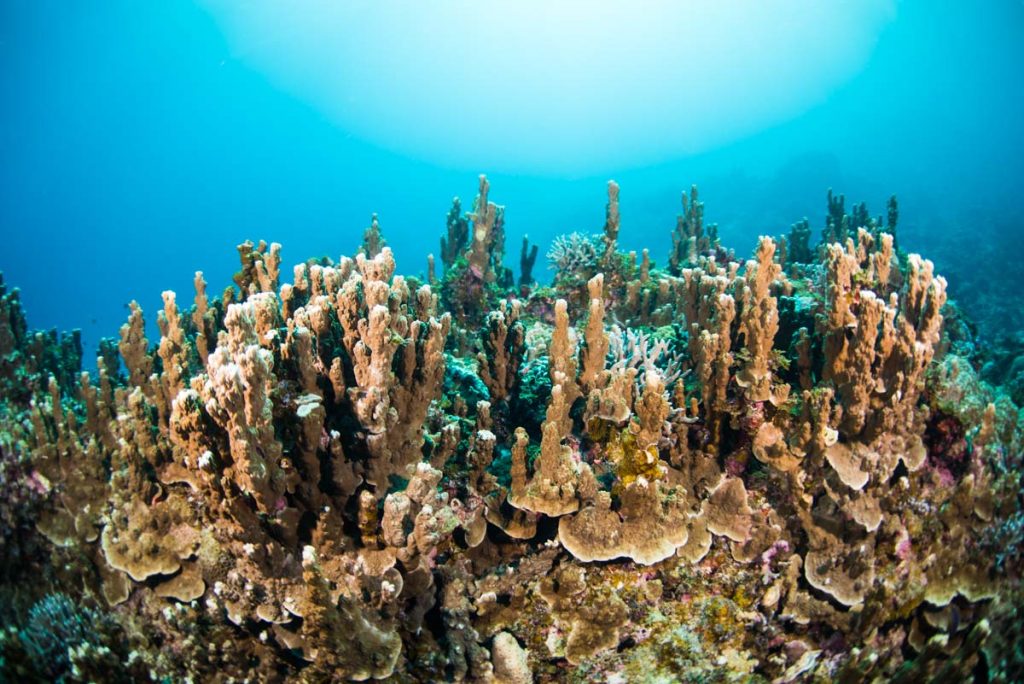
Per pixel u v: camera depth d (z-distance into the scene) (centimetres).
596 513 83
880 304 80
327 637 72
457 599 81
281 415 77
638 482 81
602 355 102
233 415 65
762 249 94
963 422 91
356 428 86
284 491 73
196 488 75
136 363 116
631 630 84
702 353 95
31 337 152
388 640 76
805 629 86
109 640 84
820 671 86
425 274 281
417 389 92
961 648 85
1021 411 105
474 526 87
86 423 98
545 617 83
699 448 97
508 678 79
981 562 89
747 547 86
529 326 179
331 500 78
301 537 78
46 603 86
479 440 88
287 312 105
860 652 84
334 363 87
